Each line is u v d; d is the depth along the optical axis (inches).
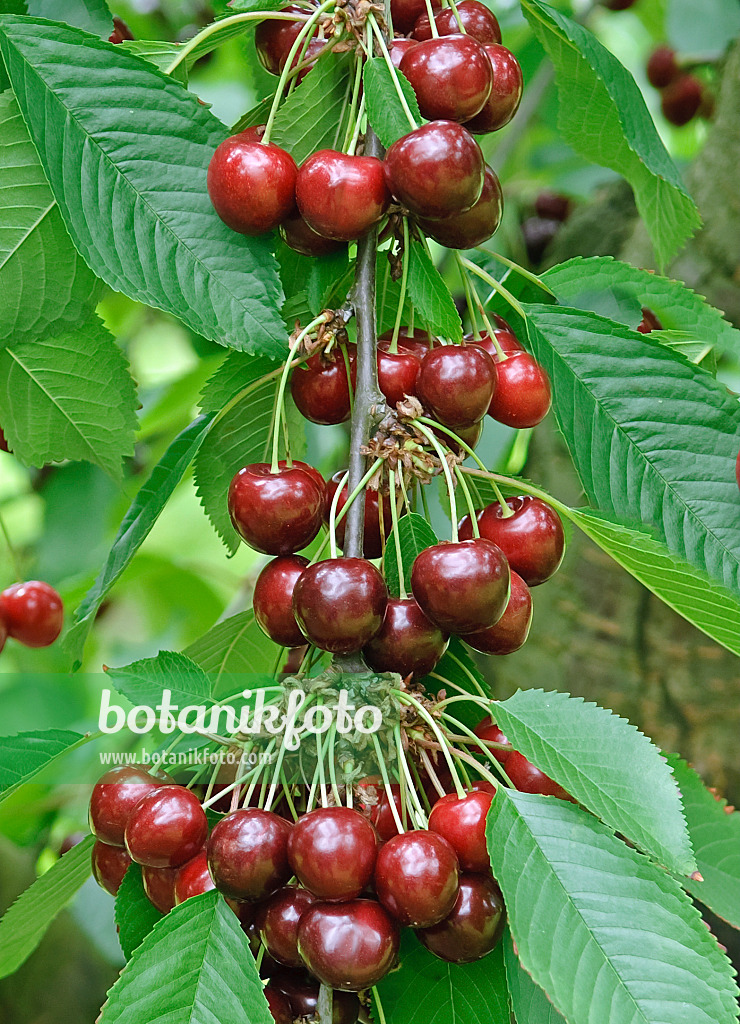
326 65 20.8
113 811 20.2
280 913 18.9
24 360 24.3
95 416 25.3
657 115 52.0
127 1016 18.2
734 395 21.6
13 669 41.6
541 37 23.8
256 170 19.9
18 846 32.8
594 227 37.3
